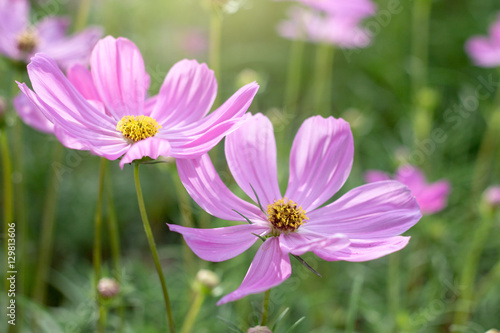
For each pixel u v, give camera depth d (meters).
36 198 0.65
